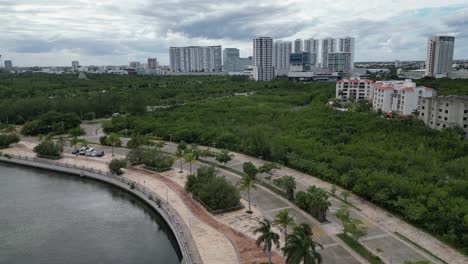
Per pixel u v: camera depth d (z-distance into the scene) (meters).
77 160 147.75
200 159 143.38
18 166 151.50
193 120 197.12
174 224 86.50
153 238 91.44
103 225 98.06
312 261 55.44
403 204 85.44
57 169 141.12
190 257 72.50
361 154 119.06
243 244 77.50
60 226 97.31
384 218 86.94
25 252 84.50
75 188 125.81
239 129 168.25
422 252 71.94
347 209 85.81
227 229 84.69
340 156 117.94
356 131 149.75
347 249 73.69
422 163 109.19
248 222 87.88
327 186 108.75
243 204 98.38
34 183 131.00
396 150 122.06
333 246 75.00
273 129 168.88
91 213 105.69
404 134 138.12
